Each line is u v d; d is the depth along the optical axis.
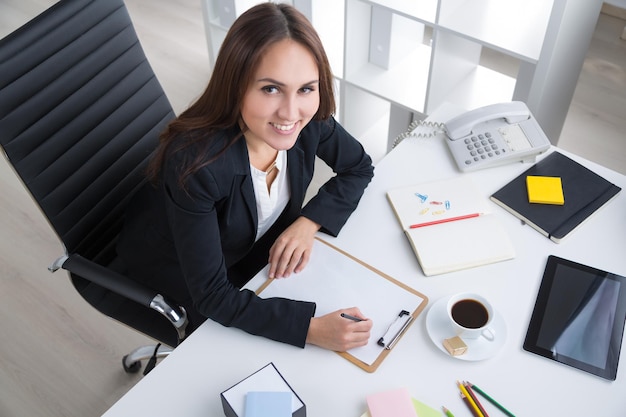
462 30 2.17
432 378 1.20
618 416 1.14
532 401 1.16
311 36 1.16
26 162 1.41
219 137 1.30
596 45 3.34
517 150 1.58
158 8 3.83
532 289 1.34
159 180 1.39
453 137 1.63
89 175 1.55
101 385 2.06
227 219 1.40
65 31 1.44
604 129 2.89
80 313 2.26
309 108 1.24
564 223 1.44
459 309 1.25
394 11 2.29
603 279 1.35
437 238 1.42
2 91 1.33
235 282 1.71
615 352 1.23
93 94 1.52
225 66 1.16
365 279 1.37
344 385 1.19
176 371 1.22
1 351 2.15
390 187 1.57
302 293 1.35
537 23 2.20
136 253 1.59
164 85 3.25
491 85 2.59
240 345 1.27
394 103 2.53
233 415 1.10
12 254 2.46
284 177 1.50
